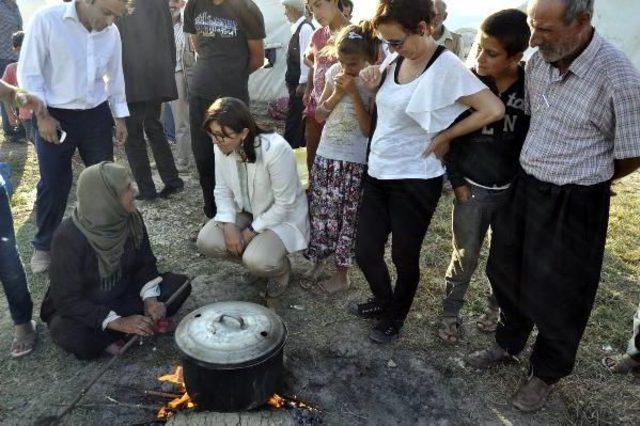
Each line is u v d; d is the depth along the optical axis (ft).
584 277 7.37
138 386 8.70
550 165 7.13
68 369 9.00
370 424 8.22
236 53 12.51
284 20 29.19
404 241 8.69
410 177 8.30
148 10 13.55
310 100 11.81
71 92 10.73
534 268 7.57
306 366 9.37
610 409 8.54
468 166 8.39
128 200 8.36
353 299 11.32
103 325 8.61
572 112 6.79
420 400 8.71
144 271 9.56
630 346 9.12
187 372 7.32
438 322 10.62
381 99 8.37
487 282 12.10
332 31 11.73
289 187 10.11
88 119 11.29
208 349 7.05
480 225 8.77
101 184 8.09
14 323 9.18
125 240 8.87
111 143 12.07
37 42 10.14
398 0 7.20
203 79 12.42
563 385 8.98
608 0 22.75
